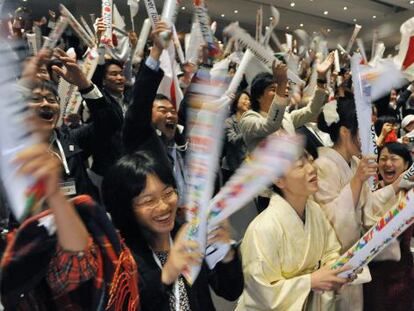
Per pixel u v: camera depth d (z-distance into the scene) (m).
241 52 3.36
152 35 1.65
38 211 0.77
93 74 2.68
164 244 1.17
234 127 2.69
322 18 12.10
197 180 0.92
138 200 1.10
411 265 1.87
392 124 3.38
